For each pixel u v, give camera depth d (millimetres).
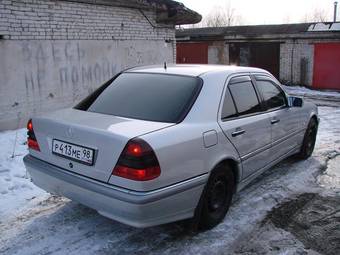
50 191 3582
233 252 3367
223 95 3793
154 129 3096
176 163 3088
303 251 3402
